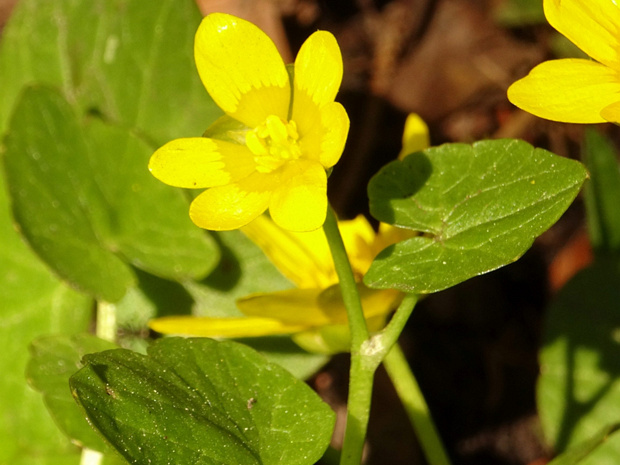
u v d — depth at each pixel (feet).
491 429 0.74
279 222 0.43
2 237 0.67
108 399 0.44
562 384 0.68
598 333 0.68
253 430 0.46
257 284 0.66
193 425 0.45
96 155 0.63
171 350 0.47
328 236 0.47
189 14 0.69
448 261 0.47
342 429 0.74
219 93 0.47
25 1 0.71
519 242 0.46
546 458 0.73
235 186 0.46
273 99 0.47
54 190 0.63
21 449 0.65
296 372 0.65
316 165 0.44
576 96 0.45
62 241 0.62
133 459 0.43
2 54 0.71
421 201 0.49
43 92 0.64
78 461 0.65
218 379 0.47
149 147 0.63
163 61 0.69
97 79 0.69
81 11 0.70
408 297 0.48
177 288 0.67
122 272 0.63
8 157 0.63
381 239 0.57
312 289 0.54
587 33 0.46
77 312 0.66
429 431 0.58
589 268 0.70
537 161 0.48
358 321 0.48
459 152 0.49
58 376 0.55
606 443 0.65
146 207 0.63
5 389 0.66
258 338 0.66
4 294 0.67
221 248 0.67
